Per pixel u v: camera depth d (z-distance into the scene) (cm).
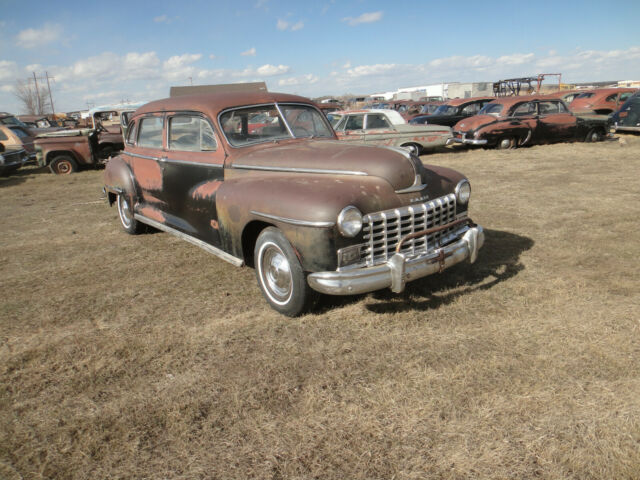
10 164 1255
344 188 323
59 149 1275
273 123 456
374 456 216
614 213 619
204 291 420
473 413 241
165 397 266
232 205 375
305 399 259
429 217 354
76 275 477
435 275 428
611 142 1452
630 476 199
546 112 1402
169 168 480
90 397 270
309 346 315
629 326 319
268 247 354
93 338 340
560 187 810
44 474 214
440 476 203
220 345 322
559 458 210
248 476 208
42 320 374
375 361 293
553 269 431
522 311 349
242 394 266
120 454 225
